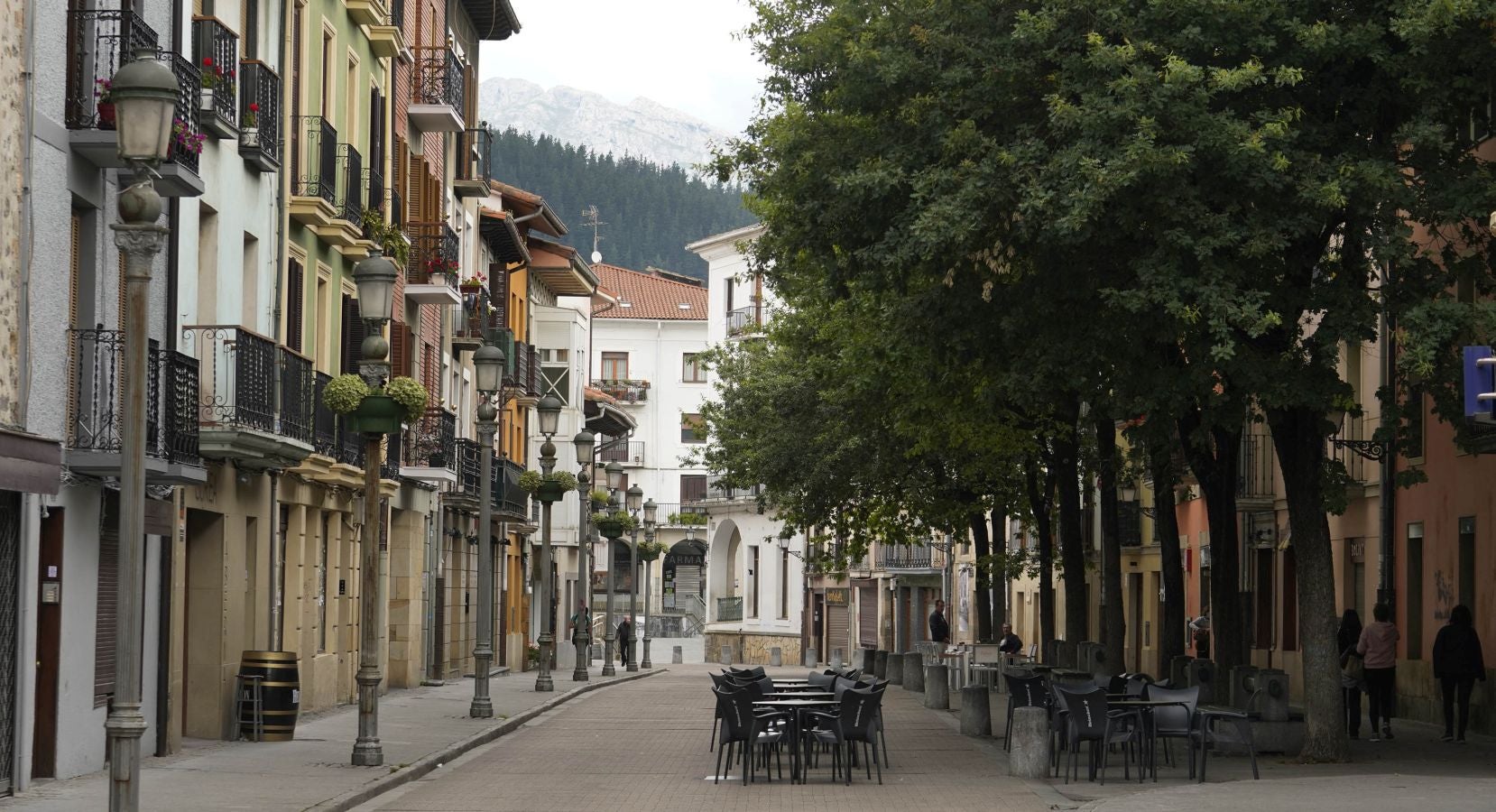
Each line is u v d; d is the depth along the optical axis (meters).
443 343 48.06
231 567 27.42
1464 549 31.53
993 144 22.00
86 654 21.05
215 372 25.66
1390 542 34.88
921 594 79.38
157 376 21.78
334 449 32.69
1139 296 20.80
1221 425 23.06
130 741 13.59
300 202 31.30
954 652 48.00
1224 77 20.41
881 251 22.66
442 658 48.19
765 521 91.00
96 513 21.39
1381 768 22.41
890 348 27.92
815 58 24.56
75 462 20.45
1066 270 22.47
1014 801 19.62
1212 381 22.39
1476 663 27.20
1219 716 21.41
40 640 20.12
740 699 22.14
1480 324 20.81
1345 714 26.61
